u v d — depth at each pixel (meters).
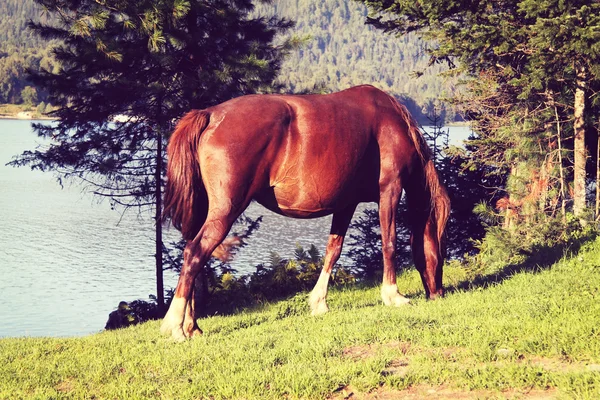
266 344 7.06
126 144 17.27
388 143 8.66
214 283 17.03
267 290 16.39
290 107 7.95
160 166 17.12
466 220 18.95
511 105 16.25
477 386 5.53
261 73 16.45
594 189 18.17
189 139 7.61
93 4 15.34
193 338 7.53
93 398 5.93
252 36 18.06
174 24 15.50
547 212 15.64
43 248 43.28
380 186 8.74
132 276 34.94
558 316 7.08
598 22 11.32
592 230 12.74
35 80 16.48
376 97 8.73
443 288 9.82
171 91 16.62
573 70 14.38
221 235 7.51
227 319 9.59
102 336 8.80
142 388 5.94
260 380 5.86
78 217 58.25
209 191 7.58
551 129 16.38
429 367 5.95
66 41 16.55
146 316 17.17
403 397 5.51
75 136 17.19
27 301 29.16
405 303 8.80
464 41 13.56
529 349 6.18
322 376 5.84
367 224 20.12
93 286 32.34
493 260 13.53
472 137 18.92
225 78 16.02
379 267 19.77
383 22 16.06
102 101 16.58
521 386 5.48
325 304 9.16
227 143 7.53
